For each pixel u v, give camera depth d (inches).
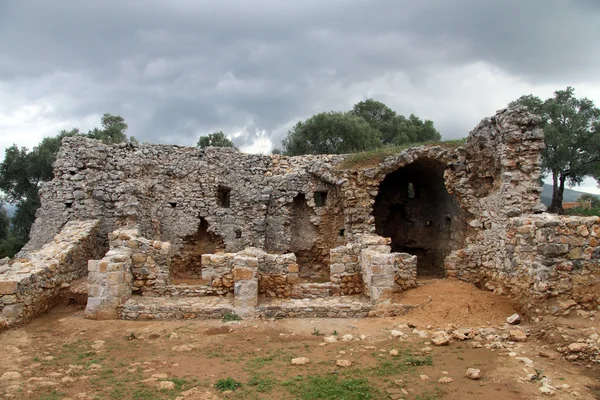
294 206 902.4
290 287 539.8
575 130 1243.8
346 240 803.4
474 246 630.5
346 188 807.1
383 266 500.4
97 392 280.2
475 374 301.6
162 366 331.0
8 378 301.6
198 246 868.0
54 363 337.7
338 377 306.3
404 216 967.0
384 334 420.8
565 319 408.2
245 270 491.5
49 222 737.6
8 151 1498.5
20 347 378.0
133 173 783.1
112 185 762.2
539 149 577.6
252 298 488.4
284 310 487.2
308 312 489.1
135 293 529.0
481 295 522.3
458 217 773.3
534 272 447.8
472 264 610.5
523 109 584.1
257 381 299.6
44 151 1475.1
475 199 690.8
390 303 494.9
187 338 406.6
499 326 431.8
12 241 1428.4
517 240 497.7
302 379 303.0
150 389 285.7
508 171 580.4
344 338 405.4
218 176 863.7
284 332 429.4
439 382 295.9
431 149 746.8
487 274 588.1
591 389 281.7
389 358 348.5
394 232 973.8
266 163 900.0
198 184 853.8
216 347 379.9
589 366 318.0
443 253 855.1
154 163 834.8
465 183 703.1
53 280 522.6
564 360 332.2
